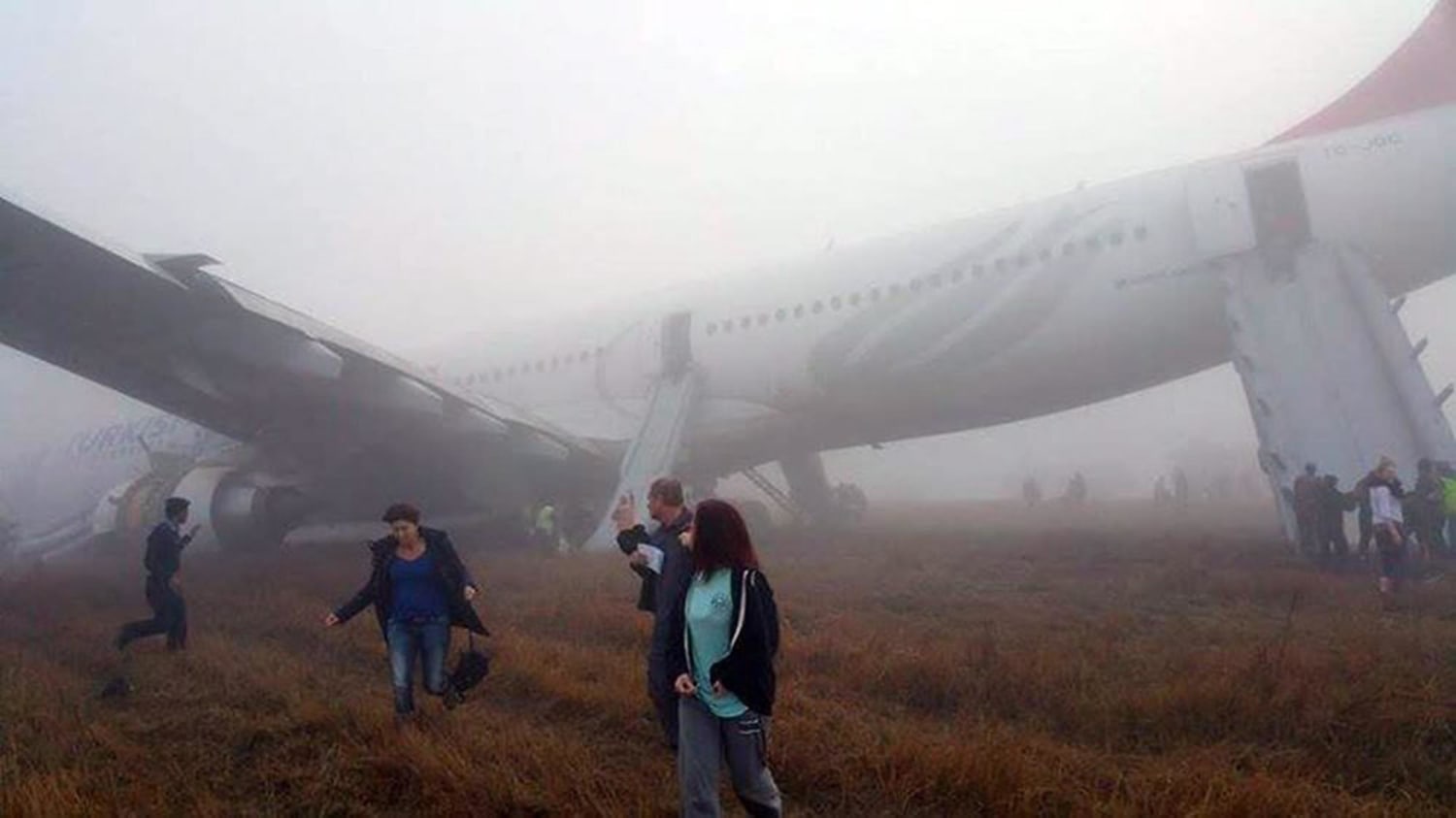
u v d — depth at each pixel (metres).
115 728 6.15
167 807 4.65
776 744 5.31
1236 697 5.79
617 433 20.39
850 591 11.48
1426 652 7.36
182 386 15.89
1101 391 16.92
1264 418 13.70
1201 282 14.88
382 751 5.34
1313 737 5.29
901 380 17.53
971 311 16.59
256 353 14.53
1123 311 15.39
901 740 5.14
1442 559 12.91
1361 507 12.12
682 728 3.71
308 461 18.31
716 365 19.52
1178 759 5.02
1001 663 6.98
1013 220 16.67
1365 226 14.10
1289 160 14.50
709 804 3.63
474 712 6.30
